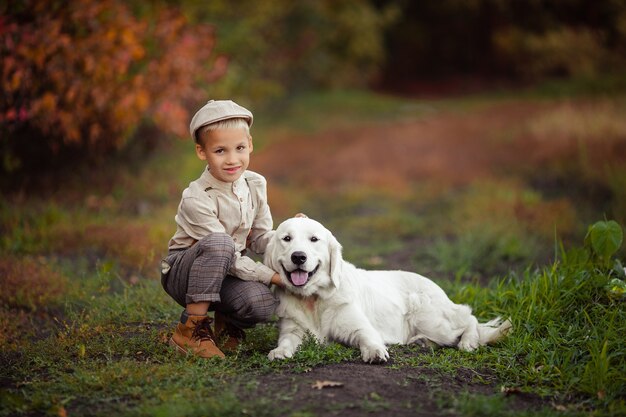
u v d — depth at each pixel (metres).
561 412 3.37
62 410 3.26
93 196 8.70
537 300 4.77
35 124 7.98
